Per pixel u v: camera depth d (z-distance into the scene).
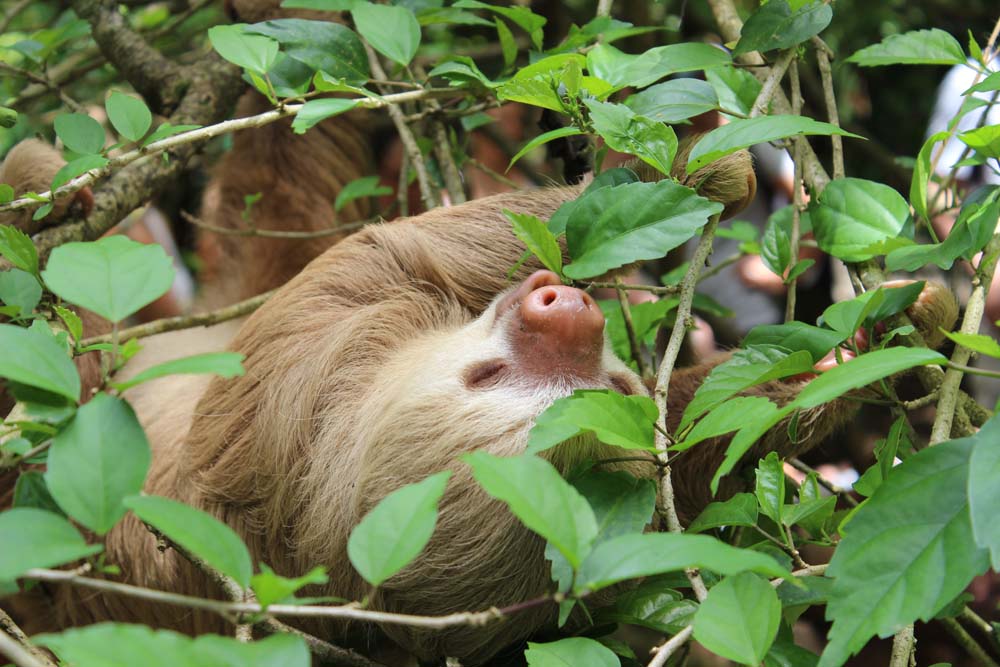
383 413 0.79
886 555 0.64
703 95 0.78
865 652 1.10
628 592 0.75
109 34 0.97
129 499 0.62
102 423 0.63
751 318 1.26
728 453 0.66
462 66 0.79
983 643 1.00
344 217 1.03
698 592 0.69
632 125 0.73
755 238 0.94
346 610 0.63
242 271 1.03
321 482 0.80
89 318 0.90
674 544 0.63
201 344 1.01
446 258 0.85
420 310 0.84
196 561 0.69
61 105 0.99
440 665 0.80
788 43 0.77
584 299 0.77
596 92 0.76
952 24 1.17
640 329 0.88
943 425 0.72
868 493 0.72
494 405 0.77
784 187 1.30
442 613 0.77
